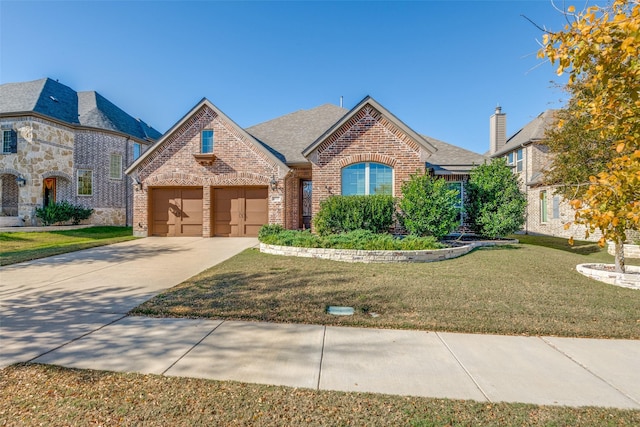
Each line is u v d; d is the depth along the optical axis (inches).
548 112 928.3
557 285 291.3
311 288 274.2
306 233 512.4
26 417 113.5
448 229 474.9
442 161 664.4
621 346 174.9
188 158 640.4
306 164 647.1
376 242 414.6
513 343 177.5
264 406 120.0
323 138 568.1
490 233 568.1
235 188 649.0
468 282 295.4
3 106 817.5
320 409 118.7
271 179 621.0
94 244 533.3
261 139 730.2
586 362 156.9
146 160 647.1
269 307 227.5
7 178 878.4
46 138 829.8
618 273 310.8
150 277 323.6
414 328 195.6
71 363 151.3
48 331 188.4
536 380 140.7
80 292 270.5
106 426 108.9
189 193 654.5
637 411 119.8
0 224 764.6
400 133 561.0
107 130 947.3
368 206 498.9
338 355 161.3
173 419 112.5
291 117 815.1
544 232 861.8
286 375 142.0
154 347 168.1
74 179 896.9
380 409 119.2
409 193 483.5
